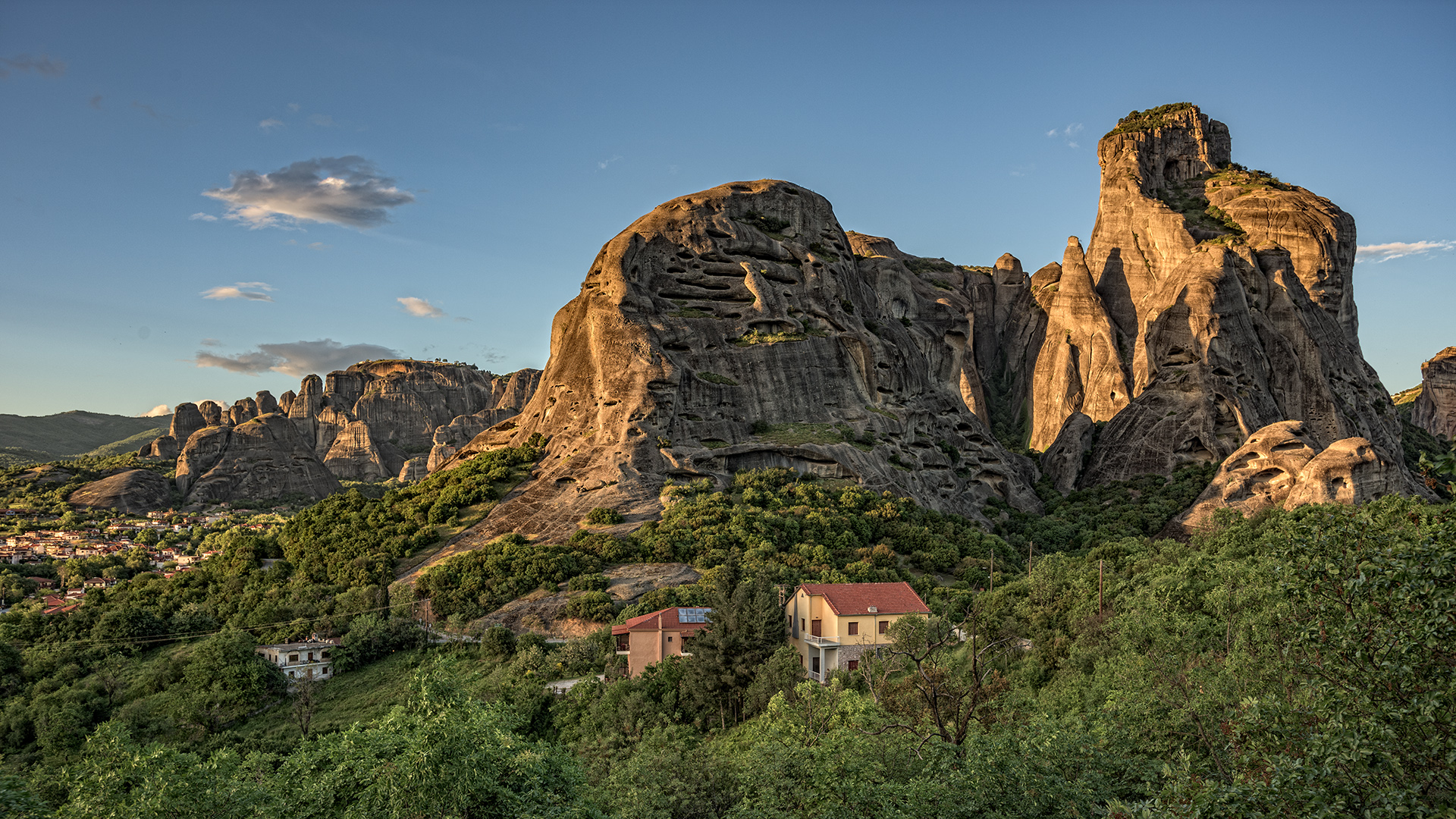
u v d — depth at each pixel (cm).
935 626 6581
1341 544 2238
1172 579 5572
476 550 10475
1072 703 4619
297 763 3381
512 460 12800
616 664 7344
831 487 12131
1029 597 7044
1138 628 4822
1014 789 3052
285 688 8119
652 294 14112
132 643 9338
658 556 9919
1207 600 4950
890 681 5616
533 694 7012
